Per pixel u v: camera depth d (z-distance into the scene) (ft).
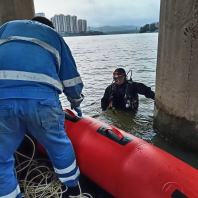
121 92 12.46
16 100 4.77
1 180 5.01
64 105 16.53
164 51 10.00
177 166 5.27
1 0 15.48
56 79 5.17
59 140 5.32
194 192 4.70
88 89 20.51
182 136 9.80
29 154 7.48
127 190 5.40
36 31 5.28
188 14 8.52
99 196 6.38
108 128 6.50
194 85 8.93
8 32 5.28
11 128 4.94
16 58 4.93
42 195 5.96
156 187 4.98
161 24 10.21
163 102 10.42
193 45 8.59
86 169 6.34
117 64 35.78
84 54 55.77
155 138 10.73
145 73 26.53
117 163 5.72
